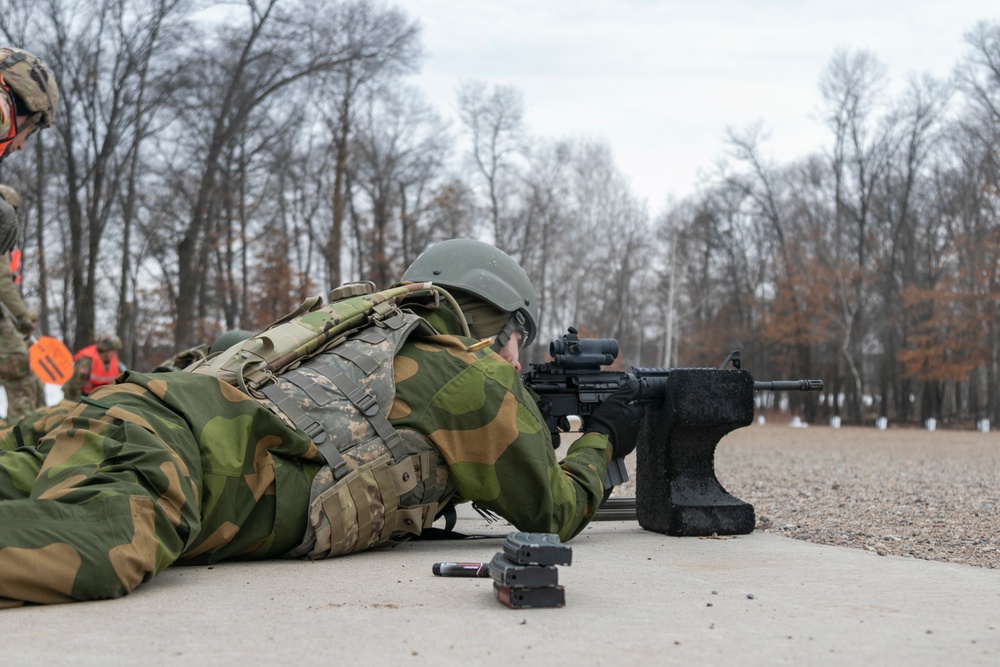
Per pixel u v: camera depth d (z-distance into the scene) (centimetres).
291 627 247
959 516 603
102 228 2545
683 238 6031
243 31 2497
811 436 2461
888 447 1808
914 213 4334
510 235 4894
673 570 347
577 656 219
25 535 268
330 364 375
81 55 2377
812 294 4347
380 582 315
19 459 352
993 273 3800
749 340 5600
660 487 463
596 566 356
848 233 4459
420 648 226
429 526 404
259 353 368
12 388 877
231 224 3541
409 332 394
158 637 235
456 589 303
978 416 4225
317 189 3925
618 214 5728
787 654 223
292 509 351
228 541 341
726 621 258
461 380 379
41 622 250
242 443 341
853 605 282
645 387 450
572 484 395
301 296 3703
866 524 559
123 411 314
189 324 2578
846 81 4347
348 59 2602
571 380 442
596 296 5797
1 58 446
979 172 3981
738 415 454
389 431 369
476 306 449
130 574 280
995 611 274
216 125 2559
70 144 2498
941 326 3981
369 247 4047
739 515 459
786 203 5134
